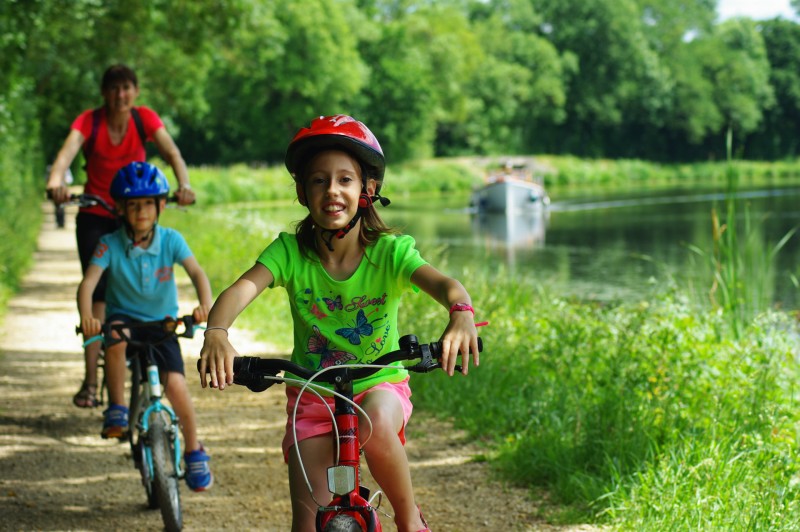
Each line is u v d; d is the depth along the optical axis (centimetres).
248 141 7925
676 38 10544
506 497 510
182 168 629
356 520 273
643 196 5178
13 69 1599
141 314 509
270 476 563
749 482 453
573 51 10344
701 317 788
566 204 4478
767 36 11081
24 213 2123
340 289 319
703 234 2692
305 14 7494
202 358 288
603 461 511
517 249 2348
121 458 596
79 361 899
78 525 480
